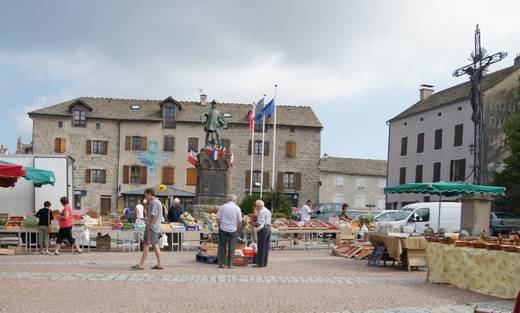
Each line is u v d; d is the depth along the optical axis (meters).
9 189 21.48
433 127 49.47
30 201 21.64
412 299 10.06
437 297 10.41
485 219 20.62
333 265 15.98
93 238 22.11
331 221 25.08
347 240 21.64
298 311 8.45
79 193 53.56
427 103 52.19
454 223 27.59
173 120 55.09
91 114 54.12
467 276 11.56
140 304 8.62
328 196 67.62
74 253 18.58
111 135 54.44
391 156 56.66
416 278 13.37
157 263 14.32
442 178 47.56
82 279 11.25
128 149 54.38
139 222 21.77
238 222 14.63
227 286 10.91
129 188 54.16
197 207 27.67
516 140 36.69
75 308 8.18
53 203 21.80
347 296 10.14
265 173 55.59
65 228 18.19
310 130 56.38
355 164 70.25
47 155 21.91
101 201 53.94
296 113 57.78
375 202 68.69
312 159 56.22
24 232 18.95
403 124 54.59
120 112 55.09
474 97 34.66
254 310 8.41
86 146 53.91
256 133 55.84
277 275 13.02
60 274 11.92
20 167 14.80
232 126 55.62
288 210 36.47
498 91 43.59
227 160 28.52
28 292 9.48
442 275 12.26
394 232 17.66
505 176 37.19
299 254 19.91
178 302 8.91
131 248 20.22
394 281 12.64
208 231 20.75
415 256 15.11
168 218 22.12
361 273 14.12
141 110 55.75
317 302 9.34
